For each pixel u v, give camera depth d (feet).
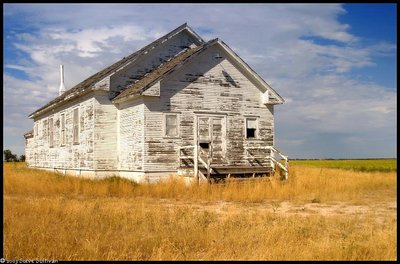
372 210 53.36
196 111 84.38
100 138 87.25
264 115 90.89
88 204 50.08
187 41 97.76
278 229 35.60
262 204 58.59
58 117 111.86
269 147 85.40
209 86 85.81
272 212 49.70
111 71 88.07
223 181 75.72
